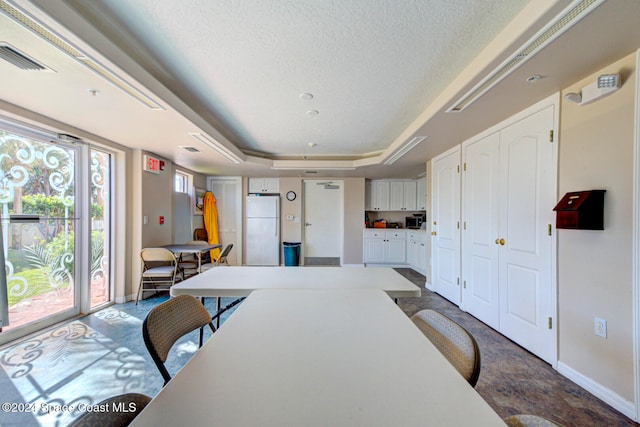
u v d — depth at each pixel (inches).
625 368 61.8
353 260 244.2
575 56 61.6
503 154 103.3
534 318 89.1
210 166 194.4
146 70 79.7
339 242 250.7
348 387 25.4
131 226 145.8
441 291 157.2
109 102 86.8
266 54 73.1
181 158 168.7
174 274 142.5
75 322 113.3
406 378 27.0
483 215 116.4
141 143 134.7
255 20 59.9
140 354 88.1
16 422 59.7
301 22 60.6
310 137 153.6
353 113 115.7
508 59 63.5
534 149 88.7
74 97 83.6
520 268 95.3
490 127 110.8
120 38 65.9
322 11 57.2
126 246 141.9
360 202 245.1
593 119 69.2
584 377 71.5
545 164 84.5
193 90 94.6
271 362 29.9
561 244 79.0
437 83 88.8
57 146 111.6
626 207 61.6
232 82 88.6
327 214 250.8
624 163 62.0
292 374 27.5
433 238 166.7
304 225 250.1
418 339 36.1
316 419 21.2
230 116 120.0
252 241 237.0
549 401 66.9
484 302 116.0
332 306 49.0
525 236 93.0
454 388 25.5
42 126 100.2
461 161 133.2
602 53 60.3
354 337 36.5
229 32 63.9
